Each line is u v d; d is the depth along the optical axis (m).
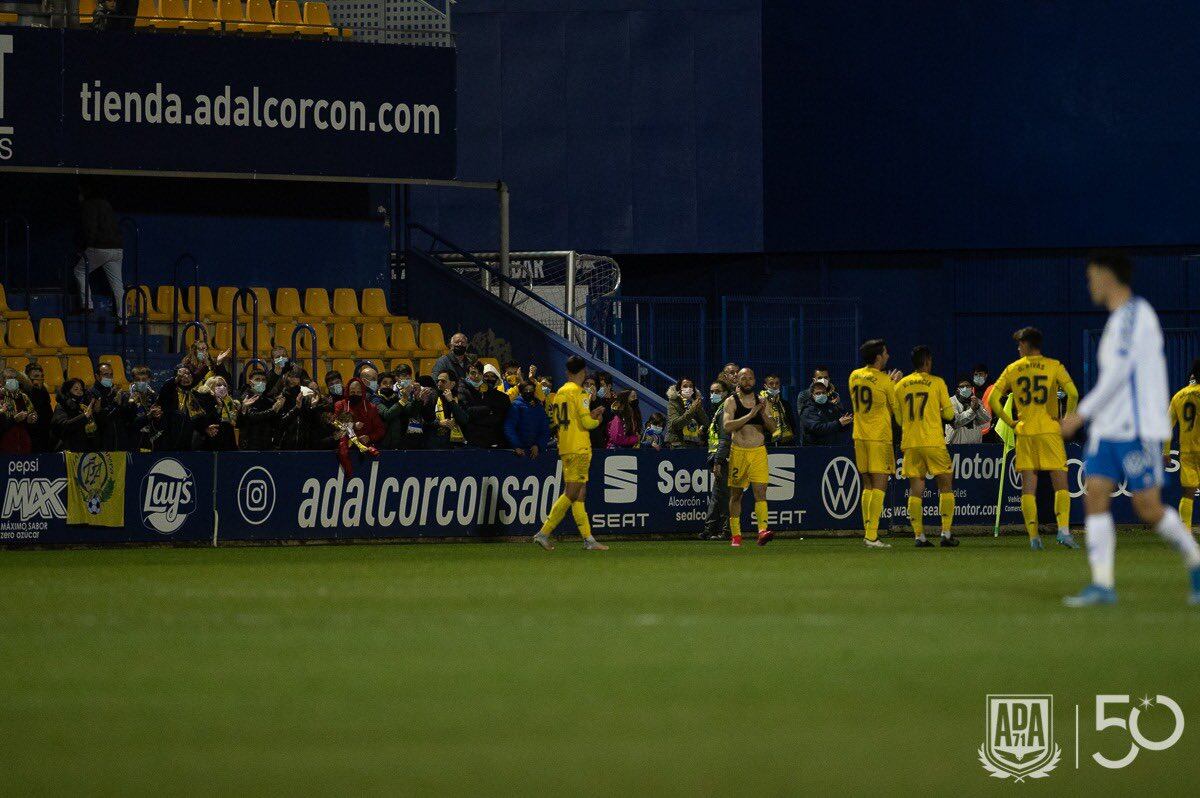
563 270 107.31
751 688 24.08
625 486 69.56
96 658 27.39
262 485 65.31
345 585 42.00
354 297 96.31
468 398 70.12
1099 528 33.56
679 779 18.66
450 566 49.81
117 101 88.62
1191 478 65.75
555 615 33.50
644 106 117.00
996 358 116.75
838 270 117.44
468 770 19.08
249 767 19.27
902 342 117.12
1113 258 31.53
